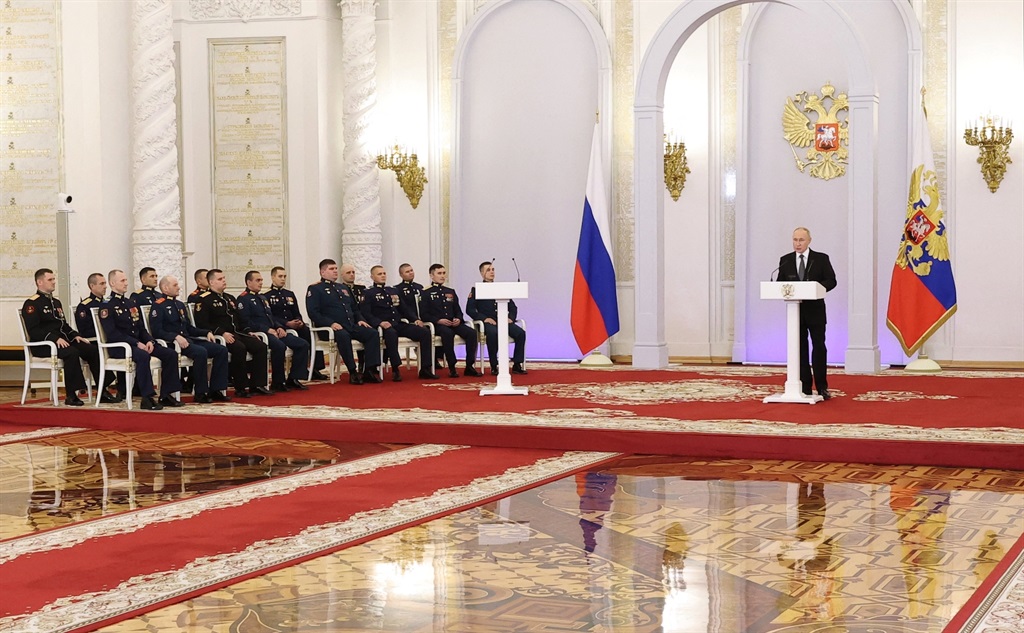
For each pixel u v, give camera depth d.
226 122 15.32
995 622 4.20
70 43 13.34
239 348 11.23
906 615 4.34
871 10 14.33
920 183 13.14
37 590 4.84
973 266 13.88
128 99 13.63
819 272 10.14
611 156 15.24
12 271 13.52
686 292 15.21
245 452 8.62
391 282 15.95
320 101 15.12
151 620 4.44
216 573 5.09
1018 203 13.70
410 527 5.99
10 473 7.80
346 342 12.45
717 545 5.49
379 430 9.04
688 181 15.14
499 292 10.81
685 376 12.60
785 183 14.91
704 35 15.01
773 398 9.92
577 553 5.40
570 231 15.55
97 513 6.45
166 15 13.50
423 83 15.84
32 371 13.35
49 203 13.44
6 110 13.49
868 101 12.56
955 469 7.49
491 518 6.18
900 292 13.18
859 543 5.48
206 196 15.38
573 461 7.97
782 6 14.79
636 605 4.56
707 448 8.09
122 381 11.54
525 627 4.31
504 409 9.80
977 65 13.83
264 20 15.17
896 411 9.26
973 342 13.91
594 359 14.29
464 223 15.95
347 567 5.20
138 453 8.64
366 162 15.25
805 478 7.23
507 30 15.66
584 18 15.27
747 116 14.97
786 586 4.78
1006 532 5.66
